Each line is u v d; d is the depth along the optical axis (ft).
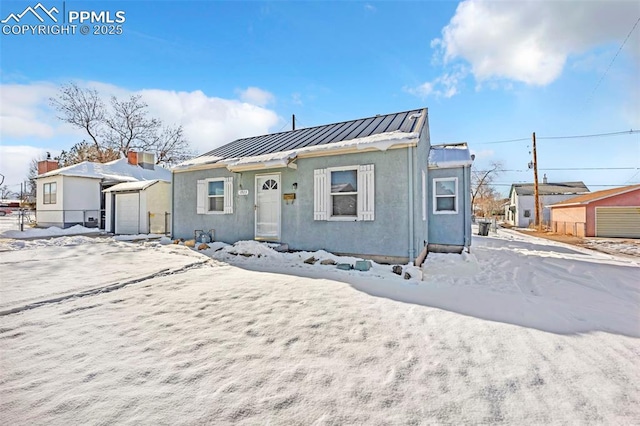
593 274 23.65
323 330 10.52
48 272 18.34
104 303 13.03
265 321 11.26
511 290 18.24
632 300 16.17
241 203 31.22
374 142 23.24
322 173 26.35
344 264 22.03
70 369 7.85
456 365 8.32
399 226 23.20
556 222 81.56
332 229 25.79
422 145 28.55
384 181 23.79
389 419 6.19
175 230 35.96
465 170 34.09
